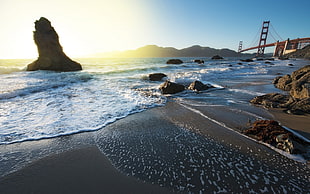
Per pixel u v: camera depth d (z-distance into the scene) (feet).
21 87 29.89
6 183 8.20
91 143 12.16
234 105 21.24
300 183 8.05
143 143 12.07
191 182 8.23
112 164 9.73
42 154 10.73
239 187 7.87
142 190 7.79
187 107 20.81
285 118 16.07
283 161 9.71
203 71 60.23
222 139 12.48
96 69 72.84
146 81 42.57
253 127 13.82
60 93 27.86
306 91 20.29
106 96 26.48
